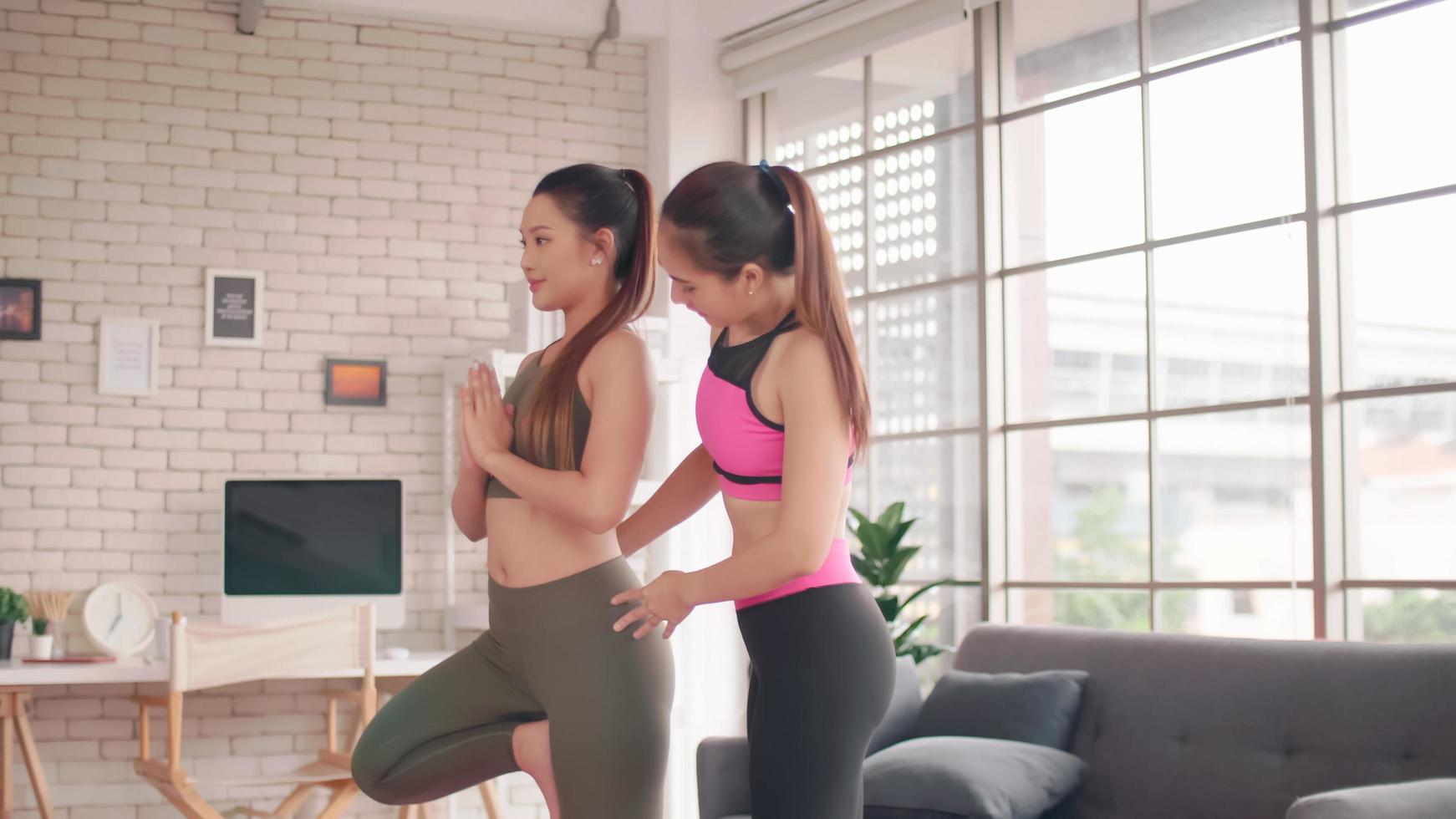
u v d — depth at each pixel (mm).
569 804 2059
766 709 1964
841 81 6176
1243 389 4746
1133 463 5172
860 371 1949
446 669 2234
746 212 1956
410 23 6133
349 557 5324
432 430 6004
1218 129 4805
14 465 5457
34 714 5375
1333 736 3396
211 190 5785
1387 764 3273
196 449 5684
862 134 6086
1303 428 4512
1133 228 5082
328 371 5855
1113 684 3938
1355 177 4504
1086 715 3963
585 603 2080
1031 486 5566
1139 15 5062
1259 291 4668
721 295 1985
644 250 2182
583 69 6398
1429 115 4336
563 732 2053
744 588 1881
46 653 5133
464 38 6215
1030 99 5457
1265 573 4879
